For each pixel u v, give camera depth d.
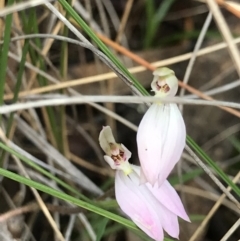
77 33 0.05
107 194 0.06
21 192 0.07
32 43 0.07
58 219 0.07
